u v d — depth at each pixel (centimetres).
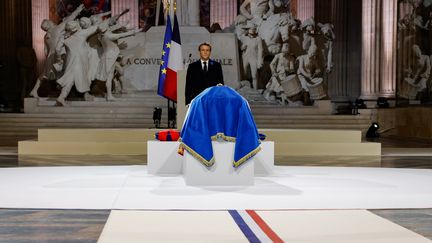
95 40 1789
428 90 2078
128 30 1842
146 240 339
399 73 2084
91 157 980
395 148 1271
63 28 1777
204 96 584
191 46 1880
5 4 2519
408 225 388
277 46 1872
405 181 637
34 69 2502
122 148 1061
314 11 2659
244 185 585
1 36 2520
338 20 2644
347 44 2647
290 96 1875
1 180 629
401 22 2084
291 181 630
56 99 1767
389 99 2019
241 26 1897
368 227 378
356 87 2644
